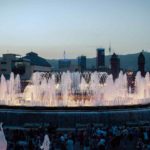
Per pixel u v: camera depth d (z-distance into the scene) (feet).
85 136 122.72
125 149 119.24
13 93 239.91
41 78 254.27
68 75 228.43
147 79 258.37
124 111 162.20
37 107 162.30
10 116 157.99
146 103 183.21
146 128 142.82
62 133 132.26
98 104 186.91
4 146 62.69
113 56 463.83
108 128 137.18
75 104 190.90
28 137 120.88
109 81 224.33
